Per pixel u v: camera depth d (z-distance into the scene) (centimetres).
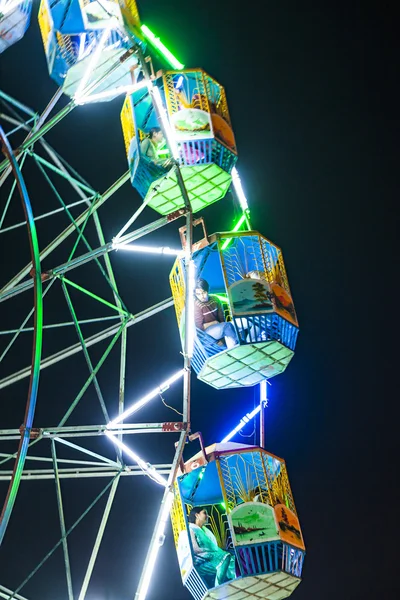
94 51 1279
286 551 1069
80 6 1330
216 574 1076
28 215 1026
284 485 1138
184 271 1209
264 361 1205
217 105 1295
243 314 1157
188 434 1153
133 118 1279
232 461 1127
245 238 1227
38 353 956
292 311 1214
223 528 1101
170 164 1241
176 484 1134
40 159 1355
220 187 1348
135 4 1336
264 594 1105
